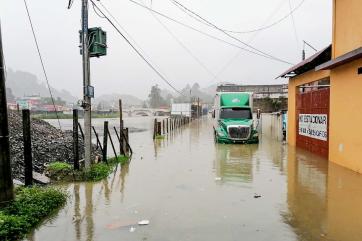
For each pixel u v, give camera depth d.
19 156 16.05
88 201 8.27
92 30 11.01
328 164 12.82
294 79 18.77
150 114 131.88
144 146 20.23
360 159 10.92
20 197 7.27
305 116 17.05
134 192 9.07
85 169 10.94
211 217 6.94
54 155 17.11
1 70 6.49
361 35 10.70
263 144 20.44
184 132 32.12
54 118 92.75
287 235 5.93
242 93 23.02
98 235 6.09
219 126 21.94
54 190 8.21
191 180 10.41
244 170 11.98
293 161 13.73
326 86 15.20
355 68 11.05
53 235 6.12
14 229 5.98
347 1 11.72
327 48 13.37
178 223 6.62
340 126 12.35
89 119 11.11
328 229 6.19
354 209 7.36
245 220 6.73
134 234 6.10
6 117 6.60
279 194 8.66
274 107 37.06
